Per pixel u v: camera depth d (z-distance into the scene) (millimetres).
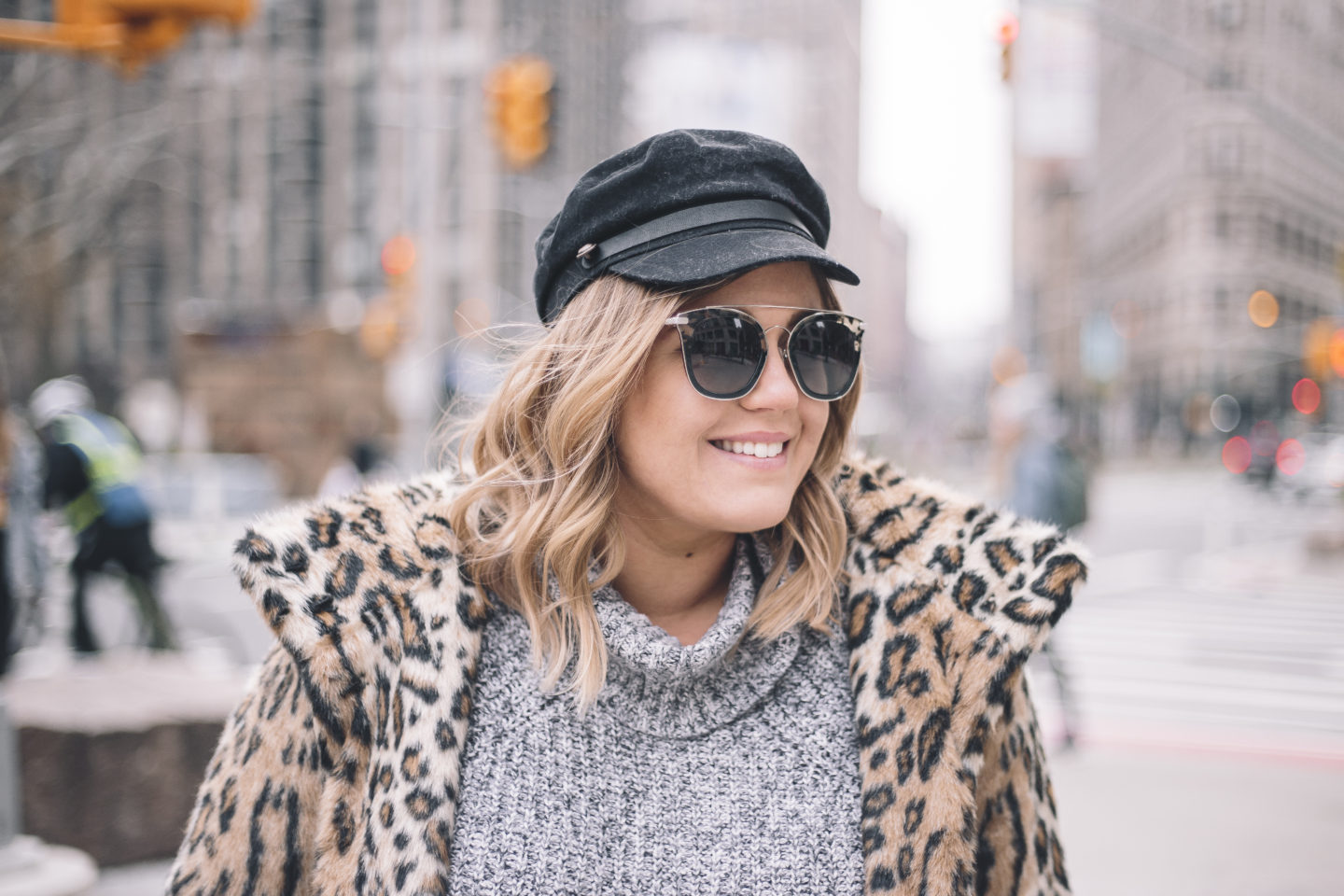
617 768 1220
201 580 13000
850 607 1317
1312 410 34906
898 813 1198
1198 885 4391
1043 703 7383
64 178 17531
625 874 1188
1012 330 109000
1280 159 66875
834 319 1286
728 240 1200
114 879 4156
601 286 1250
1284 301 67938
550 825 1185
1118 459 58094
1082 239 101375
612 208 1227
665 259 1198
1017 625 1224
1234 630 10555
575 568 1231
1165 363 70875
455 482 1393
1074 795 5555
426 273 19781
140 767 4281
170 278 52812
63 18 5191
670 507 1260
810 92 114688
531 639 1240
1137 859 4684
